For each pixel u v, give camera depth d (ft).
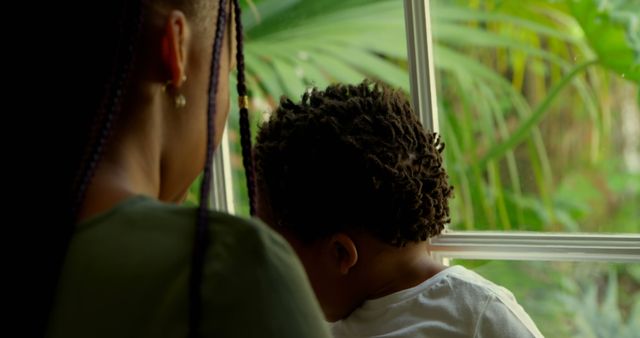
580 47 5.45
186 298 1.55
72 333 1.56
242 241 1.59
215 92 1.82
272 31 5.95
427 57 4.36
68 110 1.68
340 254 3.33
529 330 3.21
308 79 5.98
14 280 1.60
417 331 3.21
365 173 3.25
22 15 1.69
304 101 3.58
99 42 1.69
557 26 5.50
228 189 4.96
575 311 5.07
